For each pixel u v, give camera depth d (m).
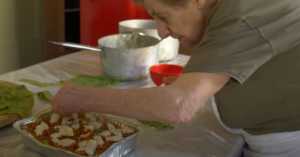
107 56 1.31
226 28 0.75
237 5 0.75
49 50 2.82
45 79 1.32
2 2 2.52
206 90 0.78
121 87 1.28
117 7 2.12
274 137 0.96
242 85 0.90
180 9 0.80
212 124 1.06
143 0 0.84
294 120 0.93
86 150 0.82
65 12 2.93
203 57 0.78
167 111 0.80
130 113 0.85
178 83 0.82
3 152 0.88
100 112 0.89
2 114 1.00
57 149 0.83
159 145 0.94
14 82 1.28
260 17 0.75
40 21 2.79
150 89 0.84
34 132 0.89
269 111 0.93
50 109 1.00
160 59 1.48
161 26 0.88
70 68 1.44
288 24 0.76
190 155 0.90
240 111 0.95
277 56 0.85
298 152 0.97
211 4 0.79
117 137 0.88
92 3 2.20
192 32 0.83
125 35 1.43
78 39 3.00
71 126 0.92
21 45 2.74
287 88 0.89
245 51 0.75
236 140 0.99
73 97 0.90
